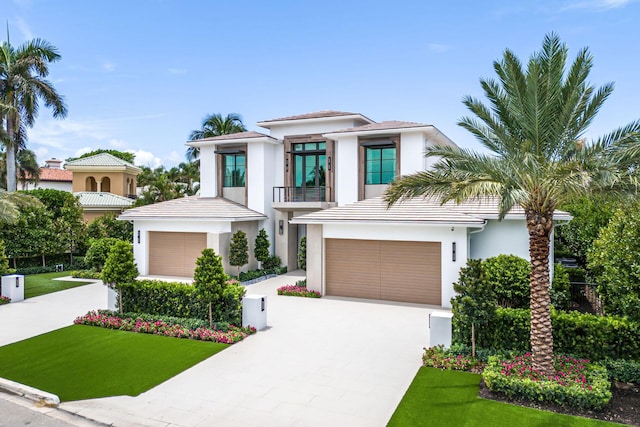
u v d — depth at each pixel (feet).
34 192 84.38
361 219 55.57
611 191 26.84
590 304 51.62
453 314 35.17
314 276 59.88
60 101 95.81
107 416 25.30
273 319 46.83
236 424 24.21
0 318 47.83
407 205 58.34
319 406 26.35
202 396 27.81
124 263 45.16
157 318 43.73
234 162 83.97
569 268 57.16
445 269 51.96
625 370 28.43
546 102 28.84
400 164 69.36
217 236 69.67
